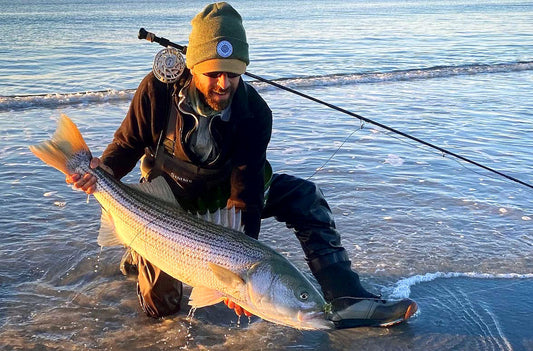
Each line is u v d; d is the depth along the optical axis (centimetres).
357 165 463
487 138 545
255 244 213
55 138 226
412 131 568
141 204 227
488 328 255
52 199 385
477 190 412
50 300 270
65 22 1895
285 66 962
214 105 223
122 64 950
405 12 2666
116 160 246
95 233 337
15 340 238
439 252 320
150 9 2955
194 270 219
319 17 2262
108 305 268
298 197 269
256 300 207
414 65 1004
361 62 1023
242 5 3759
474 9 2897
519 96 753
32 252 311
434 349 241
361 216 365
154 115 237
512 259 314
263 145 240
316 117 619
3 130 543
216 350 238
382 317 252
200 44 216
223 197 254
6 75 835
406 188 414
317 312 204
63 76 835
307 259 268
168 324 255
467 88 808
